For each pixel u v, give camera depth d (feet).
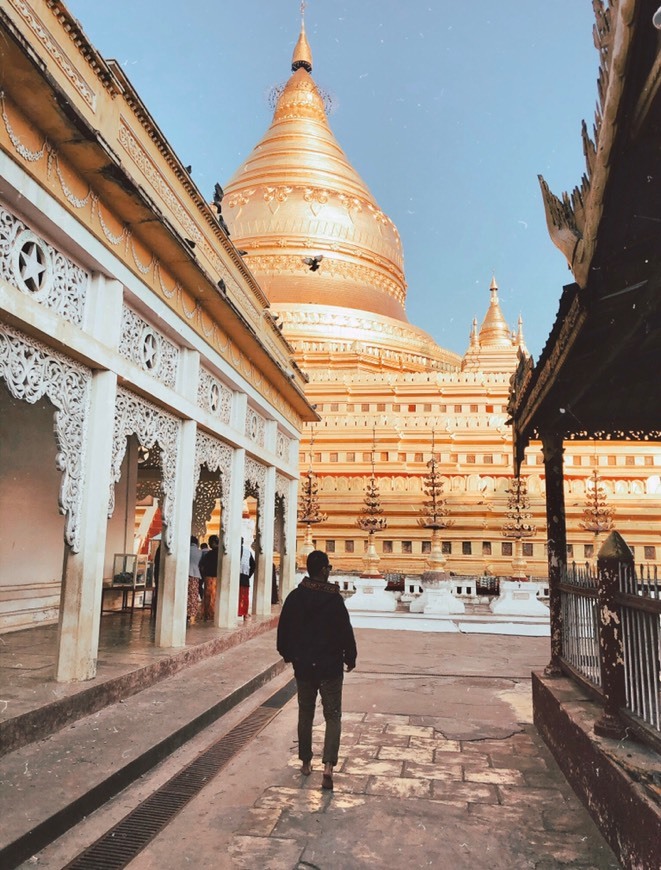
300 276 126.52
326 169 141.18
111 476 24.62
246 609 46.26
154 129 27.09
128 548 49.98
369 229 137.49
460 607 65.67
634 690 15.10
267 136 148.56
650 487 90.99
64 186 20.53
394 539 91.45
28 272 19.83
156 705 23.50
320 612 18.81
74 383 22.77
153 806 16.25
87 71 22.00
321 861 13.57
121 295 24.73
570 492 91.71
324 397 106.93
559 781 18.26
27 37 18.53
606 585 16.07
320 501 93.76
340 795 17.16
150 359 28.66
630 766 13.70
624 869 13.07
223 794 17.12
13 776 16.33
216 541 45.42
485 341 146.20
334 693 18.39
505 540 89.66
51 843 14.11
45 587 37.35
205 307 33.40
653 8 8.05
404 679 33.27
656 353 20.76
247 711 25.52
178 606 31.35
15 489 35.19
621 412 26.25
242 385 40.42
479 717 25.41
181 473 31.99
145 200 23.18
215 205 36.73
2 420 34.12
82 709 21.24
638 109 9.53
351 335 118.52
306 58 160.76
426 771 19.06
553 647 24.13
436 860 13.64
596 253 13.02
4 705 19.36
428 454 97.81
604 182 10.98
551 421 26.05
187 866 13.32
